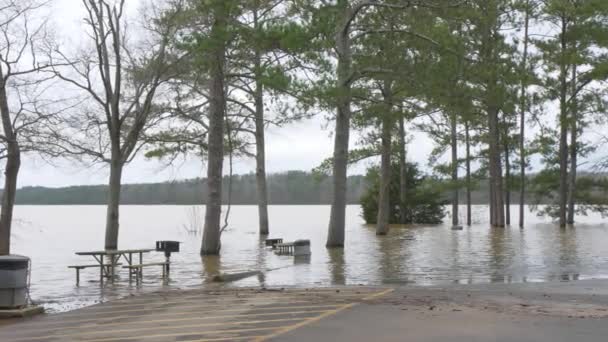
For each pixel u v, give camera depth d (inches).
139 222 2652.6
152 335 365.7
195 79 1133.7
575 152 1851.6
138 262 888.9
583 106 1651.1
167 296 527.2
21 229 2103.8
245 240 1391.5
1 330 396.2
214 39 860.6
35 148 1023.0
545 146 1827.0
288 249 1031.6
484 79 1018.7
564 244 1132.5
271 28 866.1
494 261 833.5
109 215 1152.2
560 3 1561.3
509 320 391.9
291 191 4648.1
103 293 575.2
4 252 908.0
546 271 710.5
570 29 1612.9
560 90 1679.4
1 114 949.2
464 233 1536.7
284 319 401.1
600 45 1620.3
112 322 412.8
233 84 1379.2
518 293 513.0
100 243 1419.8
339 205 1135.0
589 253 943.7
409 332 358.9
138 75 1143.6
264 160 1647.4
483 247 1079.6
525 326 373.1
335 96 923.4
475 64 1018.1
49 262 921.5
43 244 1381.6
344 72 1008.2
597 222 2203.5
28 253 1103.6
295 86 908.0
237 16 881.5
